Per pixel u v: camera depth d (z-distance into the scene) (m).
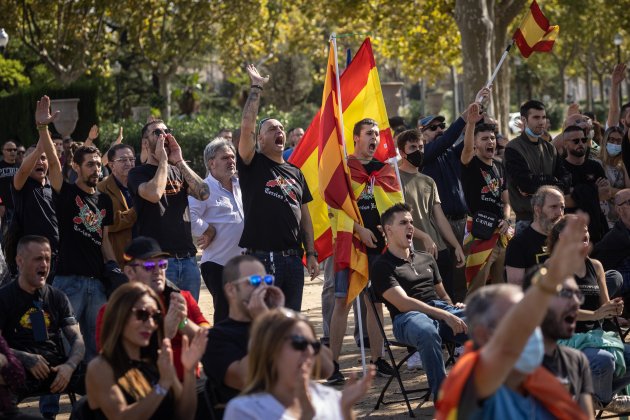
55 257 10.39
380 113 10.98
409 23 37.78
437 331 8.61
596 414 8.79
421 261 9.30
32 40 40.47
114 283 9.66
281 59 58.31
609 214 13.04
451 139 11.41
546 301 4.55
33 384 7.82
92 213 9.60
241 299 6.72
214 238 9.96
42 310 8.12
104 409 6.22
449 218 11.41
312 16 40.06
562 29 54.91
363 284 9.94
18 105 30.25
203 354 6.62
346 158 10.40
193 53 45.81
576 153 12.00
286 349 5.23
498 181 11.56
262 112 38.38
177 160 9.53
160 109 45.28
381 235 10.28
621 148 13.07
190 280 9.55
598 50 71.94
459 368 4.72
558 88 89.62
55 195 9.55
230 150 10.04
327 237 10.64
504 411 4.93
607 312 8.03
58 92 30.27
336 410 5.49
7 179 14.90
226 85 69.75
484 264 11.25
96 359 6.30
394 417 8.76
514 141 11.46
